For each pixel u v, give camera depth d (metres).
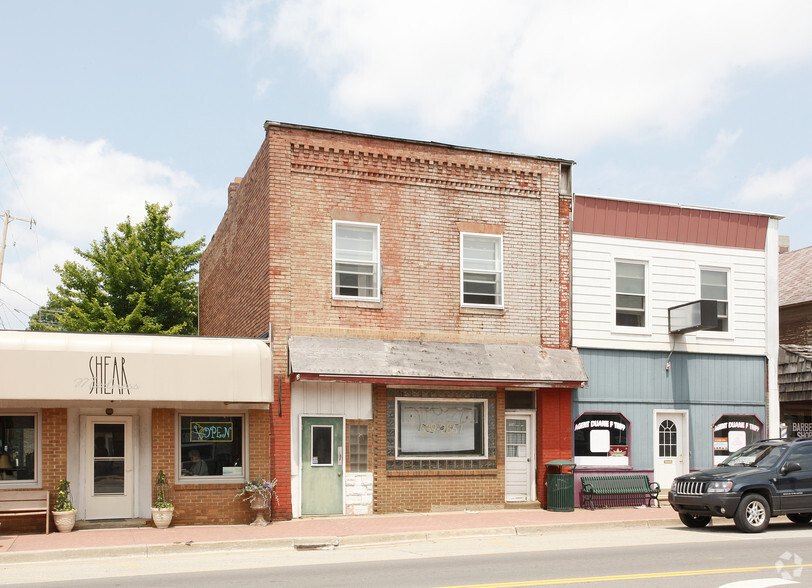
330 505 17.56
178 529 15.83
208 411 17.00
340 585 10.21
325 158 18.27
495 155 19.64
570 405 19.55
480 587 9.94
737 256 21.73
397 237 18.73
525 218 19.88
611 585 10.00
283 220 17.78
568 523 16.38
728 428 21.12
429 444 18.48
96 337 15.77
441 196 19.20
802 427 24.38
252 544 14.22
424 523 16.44
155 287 33.28
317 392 17.66
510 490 19.17
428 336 18.70
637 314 20.66
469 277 19.34
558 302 19.83
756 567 11.24
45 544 13.84
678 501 15.98
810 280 28.17
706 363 21.08
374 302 18.36
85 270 33.94
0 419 15.73
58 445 15.84
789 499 15.48
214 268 25.44
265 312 17.84
